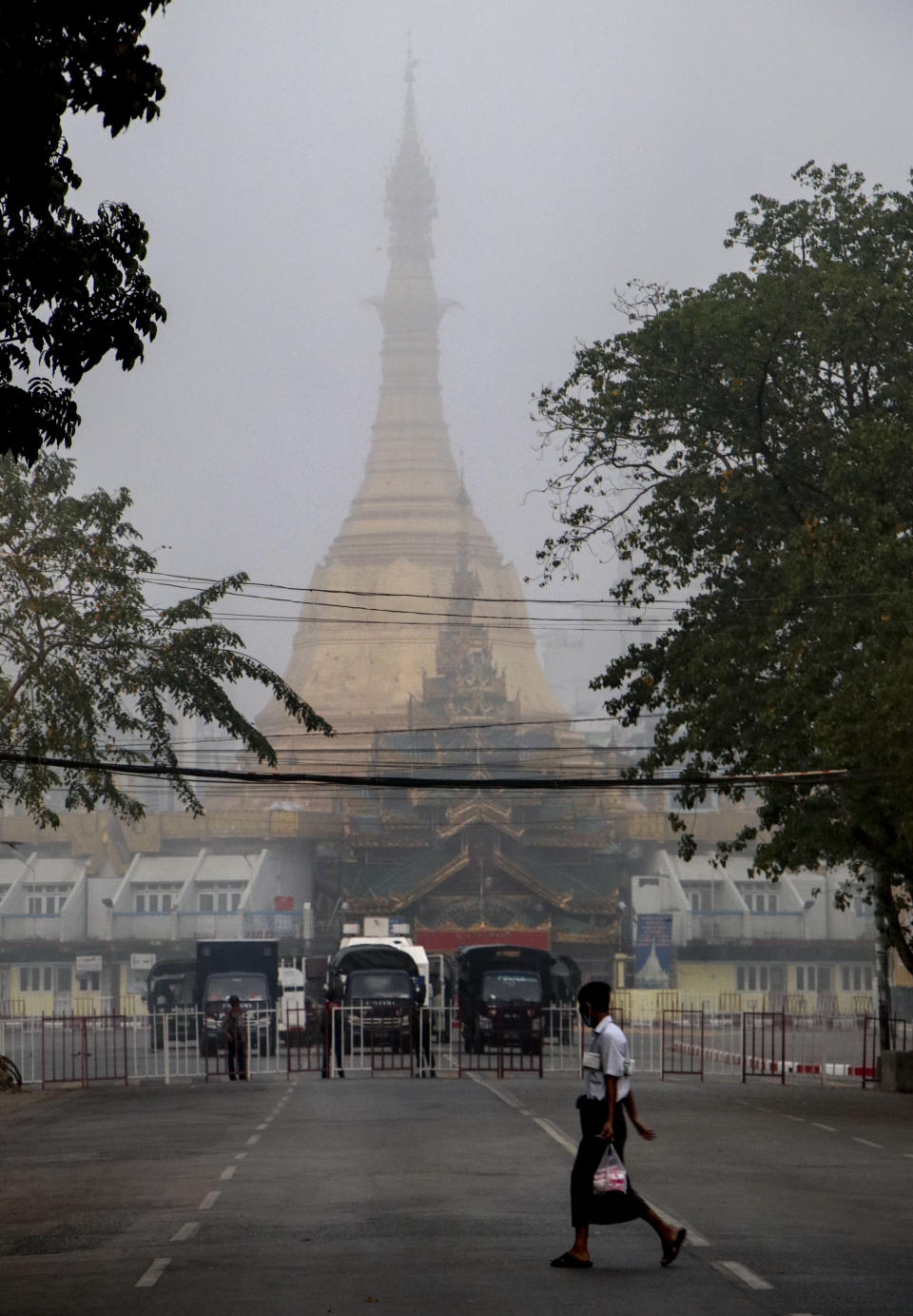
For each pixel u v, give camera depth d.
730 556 42.91
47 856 112.62
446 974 78.00
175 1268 14.71
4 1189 21.28
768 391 42.03
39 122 15.01
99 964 101.94
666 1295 13.18
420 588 149.25
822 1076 46.94
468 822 105.44
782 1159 23.50
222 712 48.09
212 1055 62.50
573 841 109.19
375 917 94.81
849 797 36.47
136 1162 24.02
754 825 112.44
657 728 40.69
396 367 162.50
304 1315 12.50
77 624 46.34
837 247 42.66
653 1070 54.78
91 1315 12.66
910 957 41.16
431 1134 27.22
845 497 36.66
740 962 106.31
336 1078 47.53
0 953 106.56
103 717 48.50
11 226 16.16
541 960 66.19
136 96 15.48
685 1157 23.72
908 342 40.62
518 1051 63.62
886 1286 13.54
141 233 16.84
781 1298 13.01
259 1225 17.22
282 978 77.31
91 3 14.95
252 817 112.25
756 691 37.78
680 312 40.19
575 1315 12.37
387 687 140.62
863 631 35.00
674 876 108.88
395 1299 13.09
